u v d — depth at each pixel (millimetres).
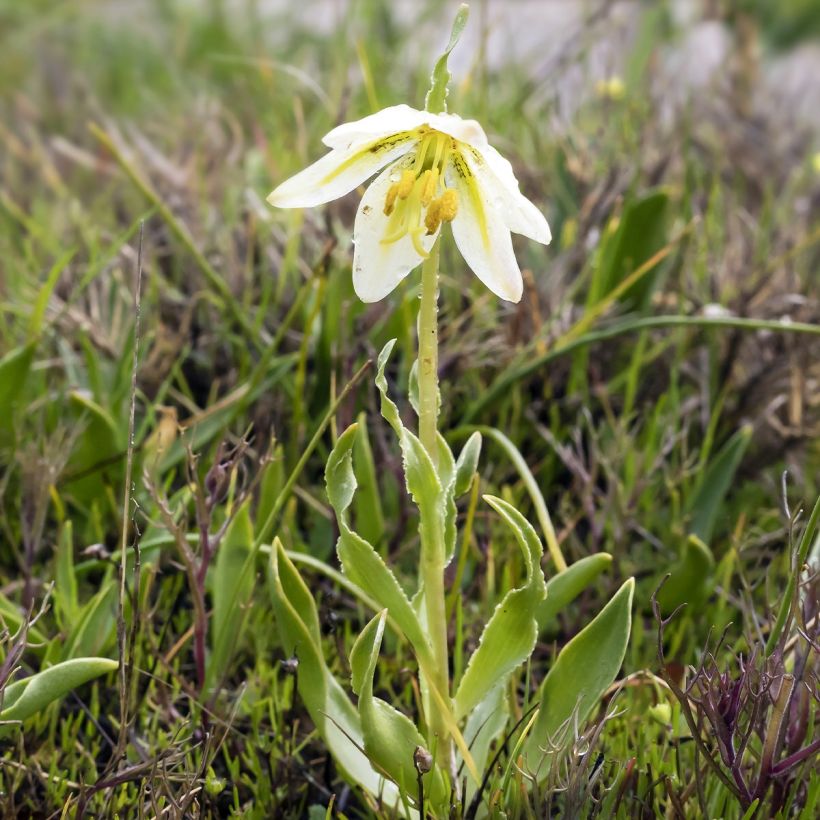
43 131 657
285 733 296
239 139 496
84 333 354
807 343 378
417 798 263
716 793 270
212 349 389
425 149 246
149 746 286
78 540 348
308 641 262
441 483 256
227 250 412
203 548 293
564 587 281
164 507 288
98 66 804
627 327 343
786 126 624
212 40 800
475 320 370
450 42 238
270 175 463
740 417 383
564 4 853
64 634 305
